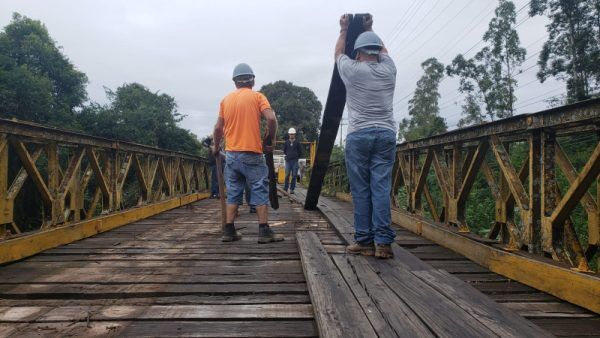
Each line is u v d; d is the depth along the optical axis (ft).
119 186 17.80
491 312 6.40
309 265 9.26
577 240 8.89
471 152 13.03
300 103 145.69
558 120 7.94
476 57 106.83
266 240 13.17
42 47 68.44
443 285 7.79
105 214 16.53
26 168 11.50
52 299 7.89
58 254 11.57
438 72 138.41
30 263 10.46
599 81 74.13
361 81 10.42
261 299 7.76
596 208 8.31
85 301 7.67
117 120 74.95
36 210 35.99
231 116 13.34
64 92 71.05
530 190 9.09
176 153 26.73
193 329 6.35
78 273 9.45
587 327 6.41
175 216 21.06
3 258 10.00
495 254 9.78
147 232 15.55
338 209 21.45
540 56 82.89
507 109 100.89
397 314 6.32
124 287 8.39
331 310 6.49
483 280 9.11
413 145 16.75
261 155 13.47
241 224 17.37
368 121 10.41
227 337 6.06
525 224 9.36
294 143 35.78
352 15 11.32
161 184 24.41
